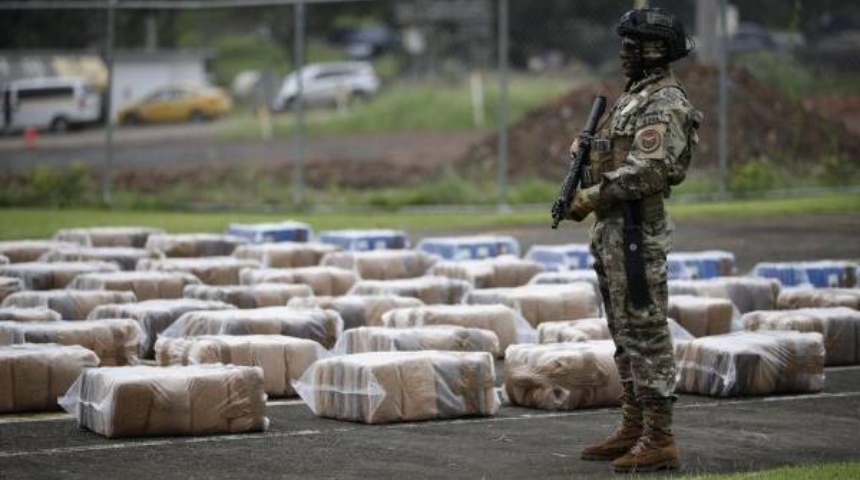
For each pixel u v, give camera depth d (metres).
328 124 62.94
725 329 17.25
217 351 14.48
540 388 13.79
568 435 12.51
